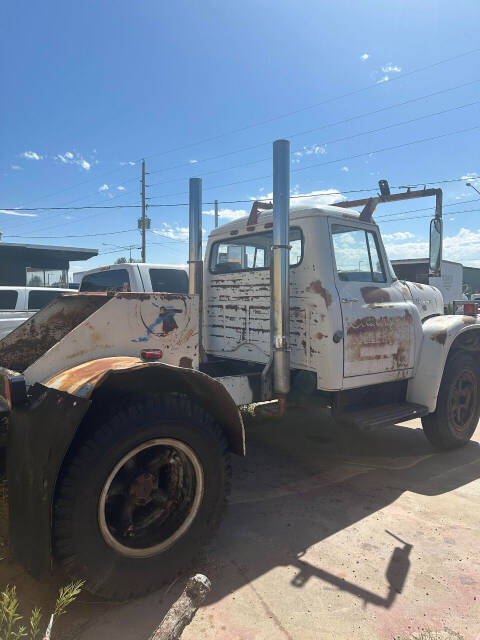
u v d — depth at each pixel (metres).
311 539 3.00
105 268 7.19
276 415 3.82
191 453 2.57
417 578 2.58
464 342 4.84
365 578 2.58
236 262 4.68
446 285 14.08
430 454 4.72
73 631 2.15
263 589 2.48
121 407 2.40
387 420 3.92
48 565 2.13
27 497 2.21
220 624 2.21
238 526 3.17
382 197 4.31
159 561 2.44
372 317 4.01
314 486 3.87
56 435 2.16
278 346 3.68
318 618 2.25
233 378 3.49
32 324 3.71
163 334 3.11
